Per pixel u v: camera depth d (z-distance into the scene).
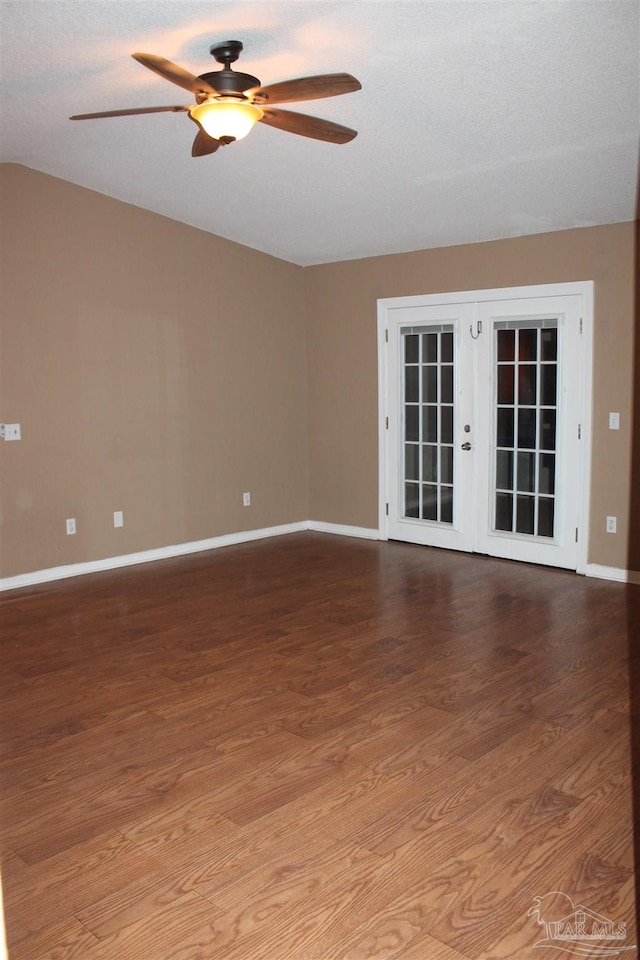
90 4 3.01
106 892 2.21
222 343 6.40
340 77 2.82
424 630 4.36
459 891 2.20
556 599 4.90
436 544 6.36
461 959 1.95
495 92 3.59
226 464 6.53
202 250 6.19
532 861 2.33
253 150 4.54
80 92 3.85
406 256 6.24
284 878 2.27
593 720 3.24
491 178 4.64
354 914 2.11
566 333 5.41
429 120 3.94
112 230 5.60
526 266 5.55
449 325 6.03
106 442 5.71
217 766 2.91
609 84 3.44
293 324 6.97
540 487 5.69
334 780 2.80
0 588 5.23
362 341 6.61
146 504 6.00
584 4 2.85
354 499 6.88
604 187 4.61
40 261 5.23
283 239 6.26
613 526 5.32
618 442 5.24
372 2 2.96
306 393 7.14
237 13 3.07
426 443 6.31
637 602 4.82
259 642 4.21
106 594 5.14
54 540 5.48
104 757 2.98
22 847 2.43
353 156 4.51
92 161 4.90
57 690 3.61
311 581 5.42
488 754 2.97
